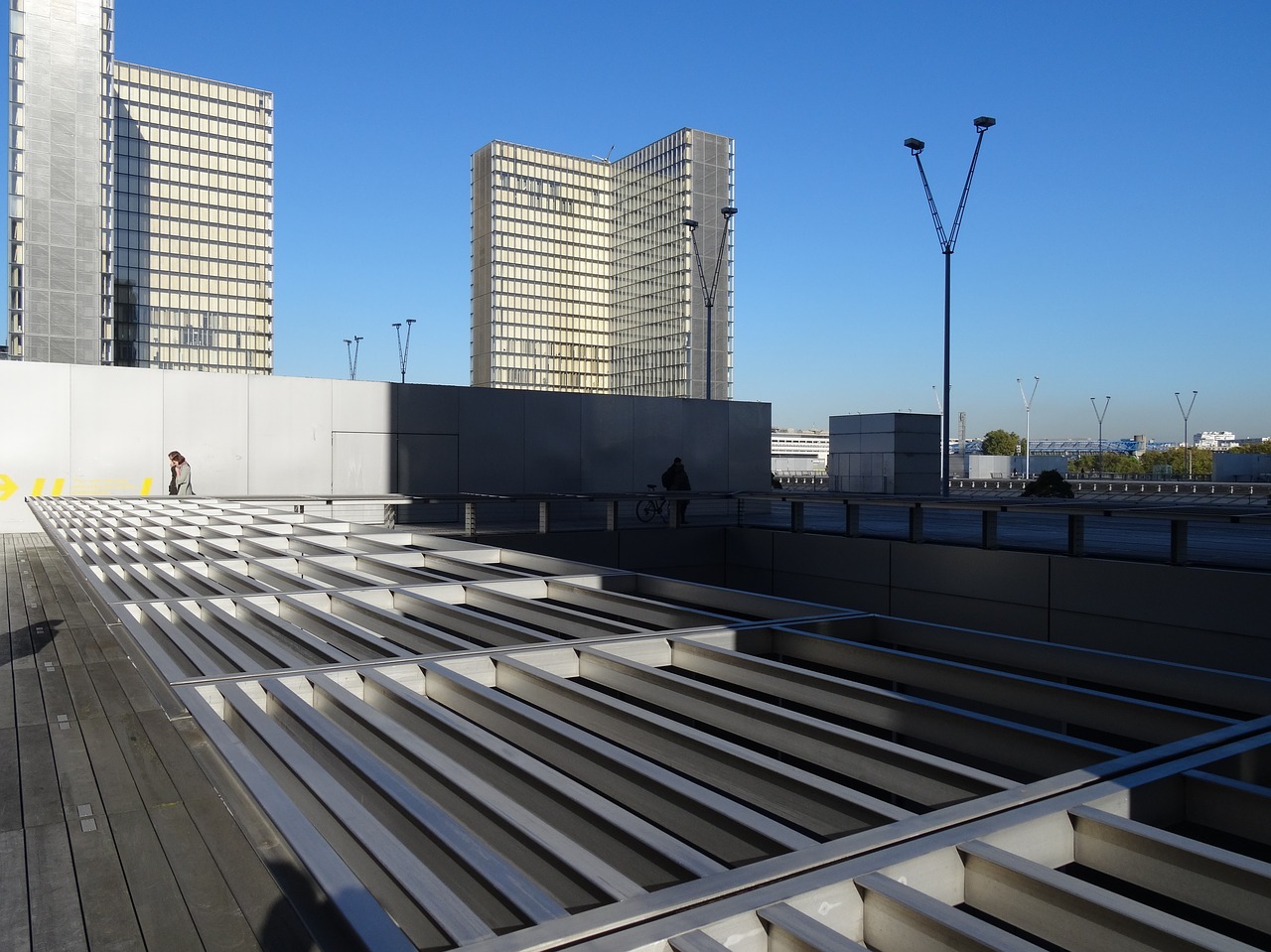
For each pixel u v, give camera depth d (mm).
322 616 4105
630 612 4996
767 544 15219
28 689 5039
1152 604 9867
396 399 20234
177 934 2406
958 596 12039
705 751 2512
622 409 23109
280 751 2254
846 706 3148
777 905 1562
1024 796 2064
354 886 1629
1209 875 1767
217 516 9953
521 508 21625
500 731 2848
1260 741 2482
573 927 1479
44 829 3127
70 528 8445
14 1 28469
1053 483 28406
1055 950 2449
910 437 32938
